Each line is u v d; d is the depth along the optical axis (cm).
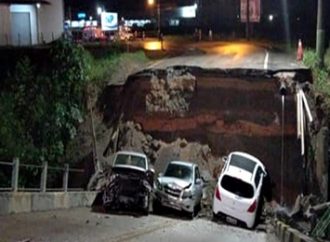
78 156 3062
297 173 3030
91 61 3522
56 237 1568
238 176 2619
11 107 2941
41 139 2933
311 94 3027
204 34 7550
